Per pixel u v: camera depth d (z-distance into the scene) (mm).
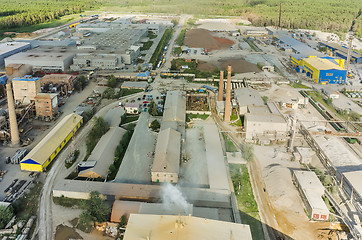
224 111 119125
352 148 97938
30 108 113000
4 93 134750
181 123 107625
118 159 89125
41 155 84125
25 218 65875
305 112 123500
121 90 139750
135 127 107062
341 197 72812
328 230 64250
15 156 86938
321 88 150125
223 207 70500
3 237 61375
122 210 65125
